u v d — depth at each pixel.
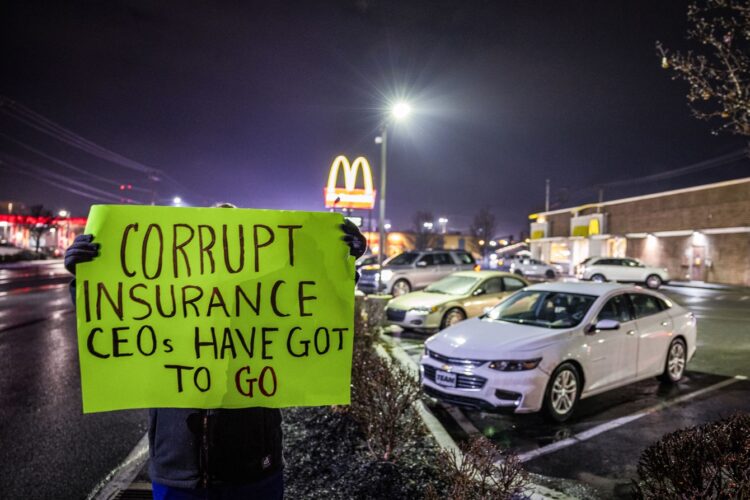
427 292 11.97
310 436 4.79
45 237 67.25
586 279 28.50
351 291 2.37
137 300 2.24
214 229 2.30
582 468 4.60
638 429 5.59
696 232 31.48
